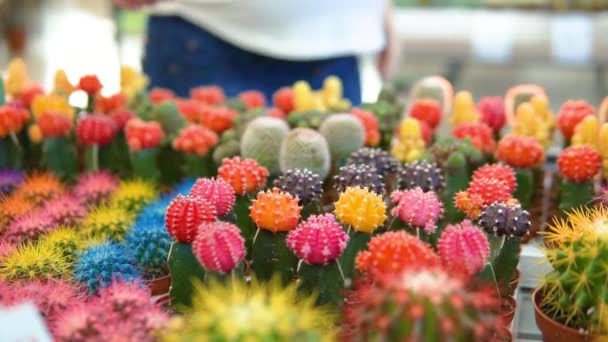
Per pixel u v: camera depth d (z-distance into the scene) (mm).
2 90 1063
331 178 922
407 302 509
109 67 1982
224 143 955
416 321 503
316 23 1409
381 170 866
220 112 1023
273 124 880
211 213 697
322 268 675
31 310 583
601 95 1849
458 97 1077
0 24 2195
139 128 963
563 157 861
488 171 824
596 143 921
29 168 1044
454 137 937
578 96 1842
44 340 574
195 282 686
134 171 994
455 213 810
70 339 596
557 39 2086
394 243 618
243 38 1407
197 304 640
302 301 651
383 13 1526
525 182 898
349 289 714
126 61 2062
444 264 628
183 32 1441
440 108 1097
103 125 986
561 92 1877
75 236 783
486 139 979
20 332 569
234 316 502
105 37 2219
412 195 723
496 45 2074
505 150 901
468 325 508
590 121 923
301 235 668
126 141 1019
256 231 760
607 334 629
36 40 2193
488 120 1101
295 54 1410
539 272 826
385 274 585
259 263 732
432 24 2199
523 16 2217
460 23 2191
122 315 617
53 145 997
